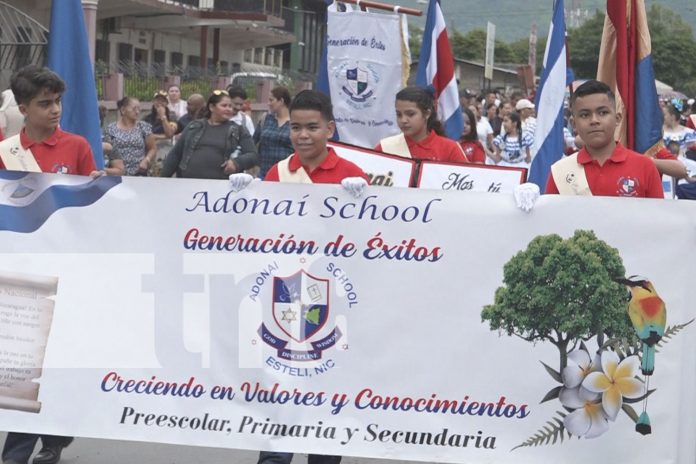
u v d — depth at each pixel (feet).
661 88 164.45
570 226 18.15
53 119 20.57
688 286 18.07
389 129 36.83
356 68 36.58
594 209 18.08
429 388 18.53
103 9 97.66
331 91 36.88
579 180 20.31
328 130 19.94
